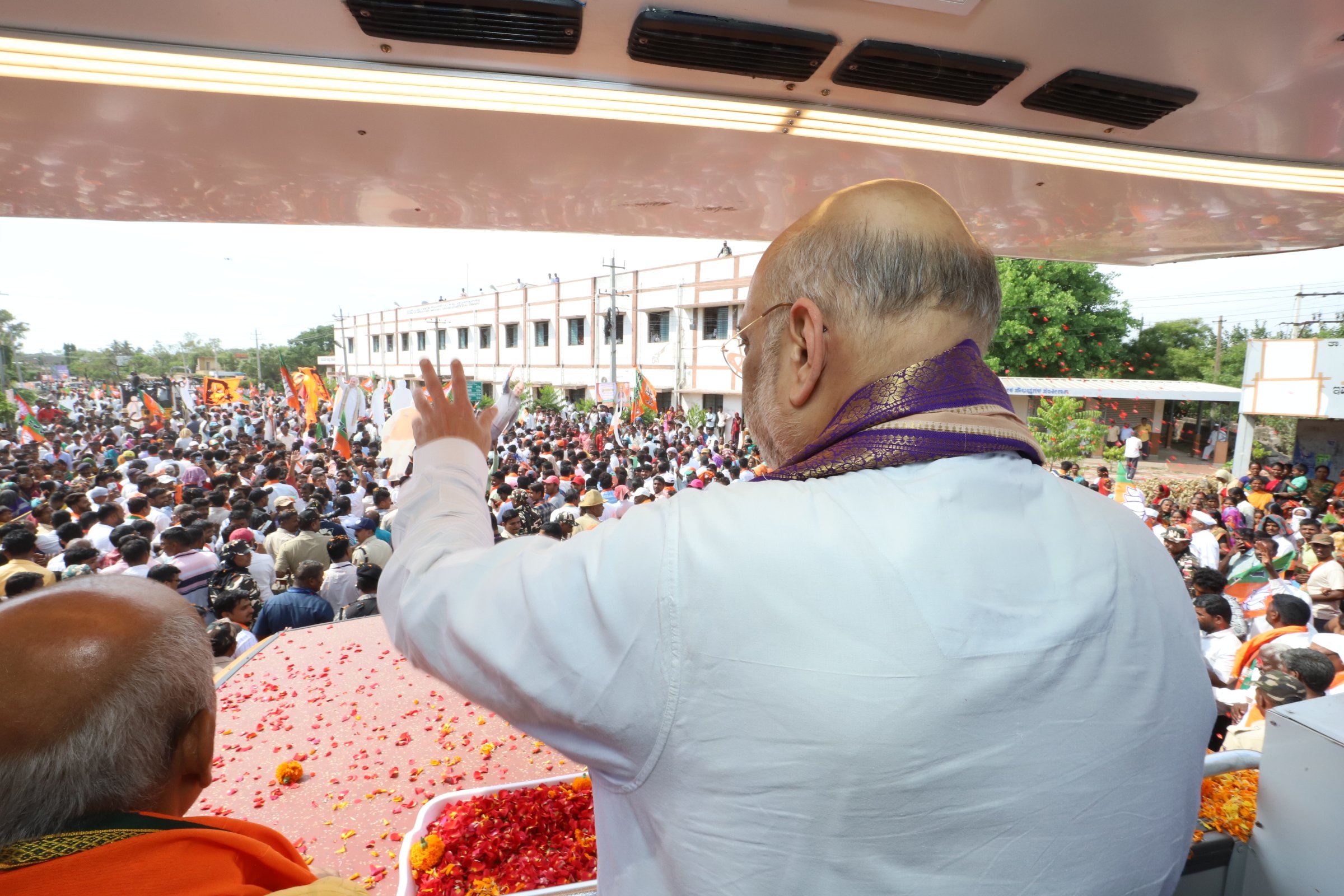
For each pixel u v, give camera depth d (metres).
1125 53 1.53
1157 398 22.12
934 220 0.79
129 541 5.12
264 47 1.43
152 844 0.79
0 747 0.79
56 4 1.26
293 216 2.51
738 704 0.60
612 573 0.65
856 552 0.62
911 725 0.58
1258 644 3.81
